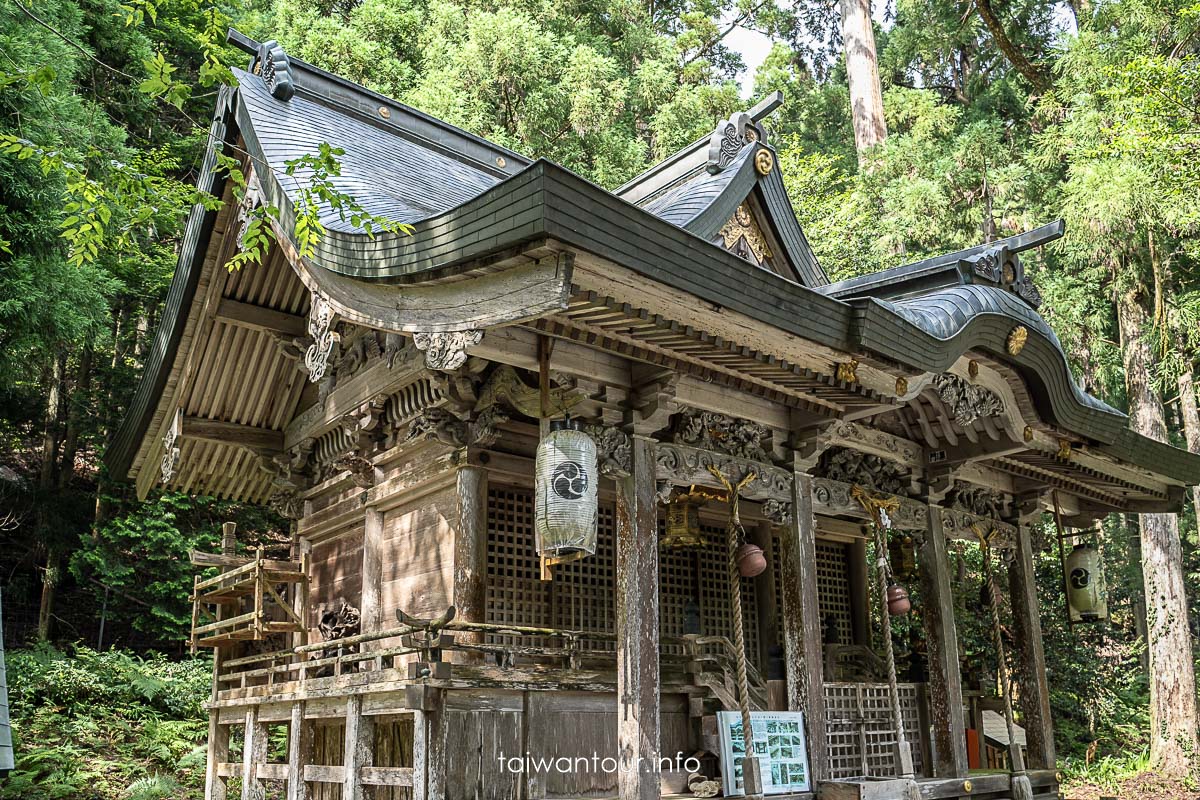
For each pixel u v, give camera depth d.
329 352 7.25
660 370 7.49
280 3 20.59
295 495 11.05
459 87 20.05
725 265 6.21
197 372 10.46
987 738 11.65
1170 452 11.09
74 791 11.51
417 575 8.59
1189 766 16.45
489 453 8.13
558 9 23.92
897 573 11.95
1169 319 17.11
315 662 8.37
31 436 18.84
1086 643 19.05
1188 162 14.76
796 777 7.93
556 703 7.39
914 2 25.69
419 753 6.56
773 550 11.22
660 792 7.34
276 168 8.03
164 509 16.91
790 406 8.61
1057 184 20.08
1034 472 11.38
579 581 8.90
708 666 9.90
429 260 6.00
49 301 12.15
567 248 5.44
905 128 25.50
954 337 7.98
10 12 12.34
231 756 13.26
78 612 17.64
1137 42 17.53
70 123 12.23
